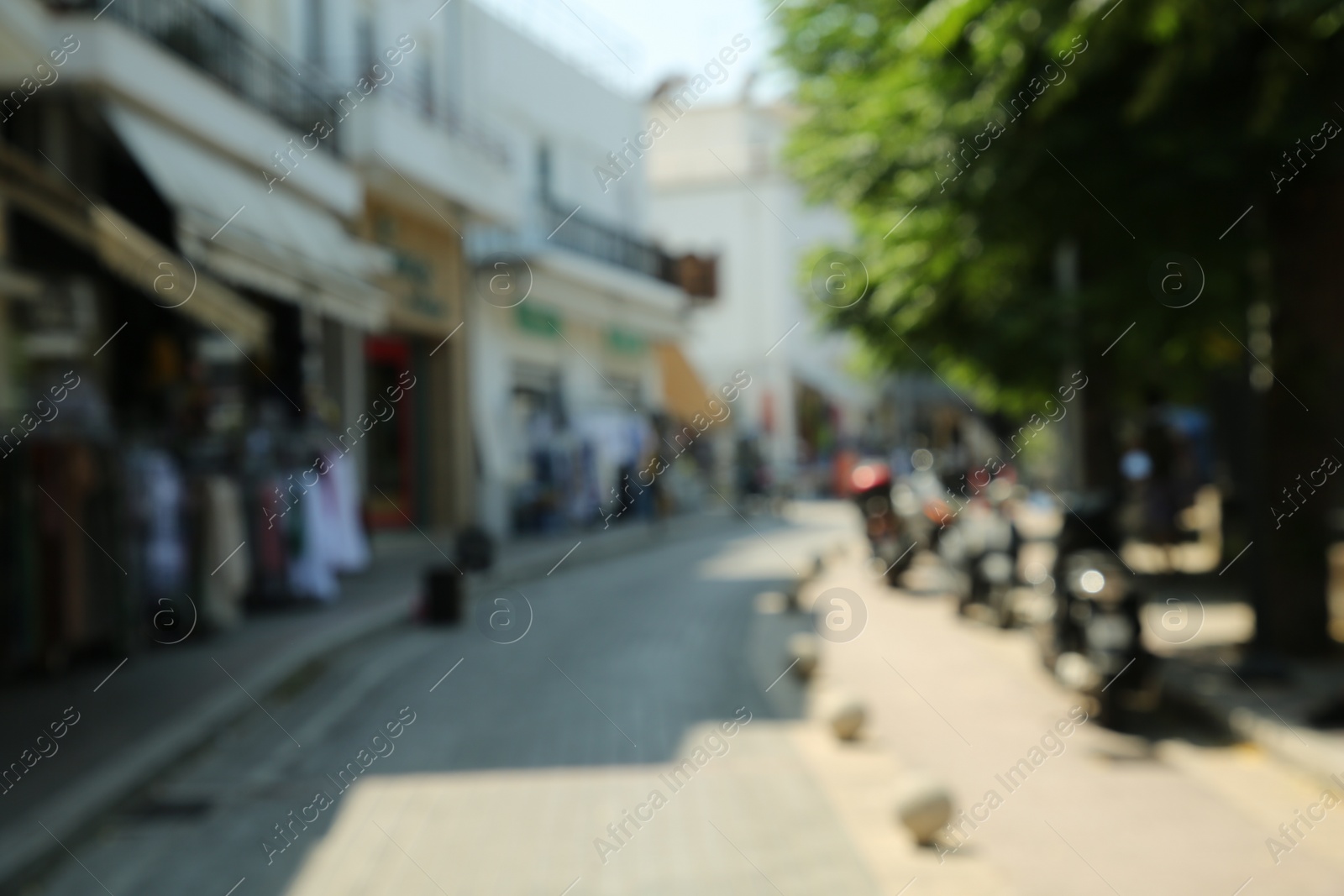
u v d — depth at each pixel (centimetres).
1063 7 809
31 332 1066
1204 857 536
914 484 1594
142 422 1284
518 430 2627
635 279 3083
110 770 669
